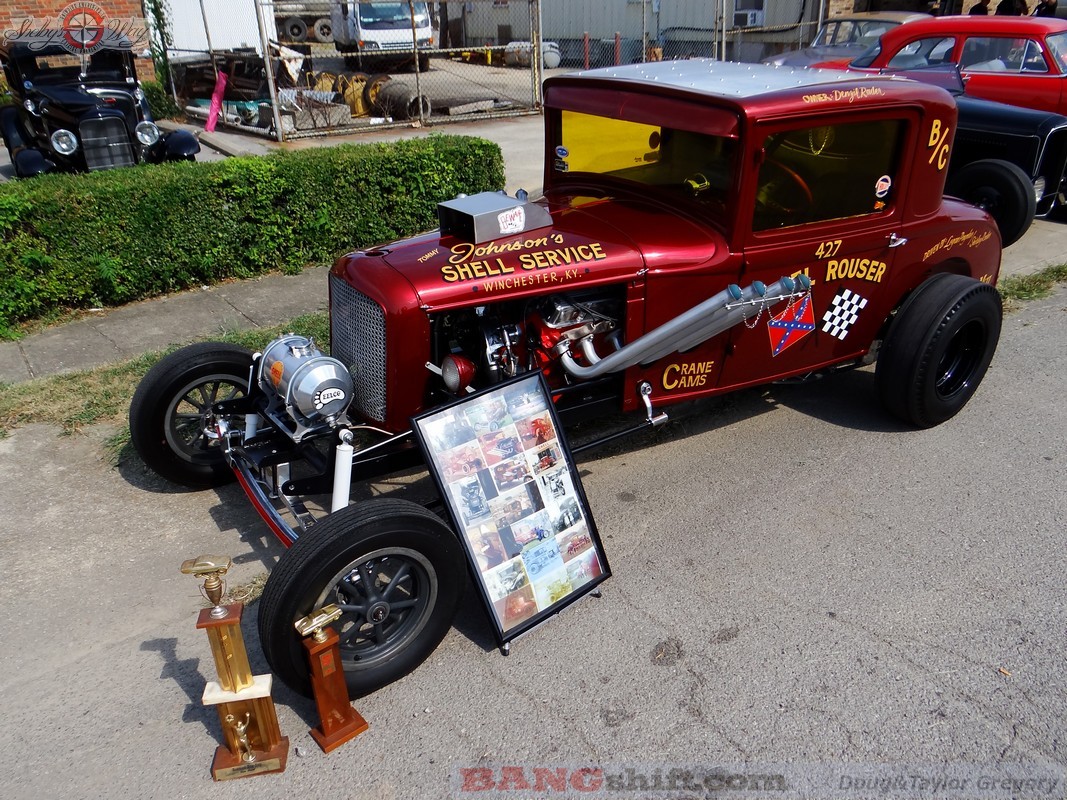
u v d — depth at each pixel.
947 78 8.66
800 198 3.94
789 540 3.87
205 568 2.53
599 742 2.84
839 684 3.05
